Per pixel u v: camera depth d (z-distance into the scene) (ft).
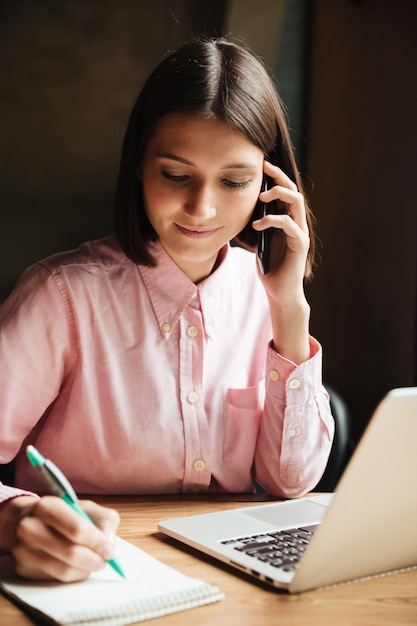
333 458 6.17
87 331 4.92
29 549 3.35
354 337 12.51
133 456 4.93
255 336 5.43
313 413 5.14
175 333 5.05
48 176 14.82
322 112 13.35
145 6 14.44
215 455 5.15
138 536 4.12
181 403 5.02
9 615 3.16
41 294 4.84
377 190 12.01
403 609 3.32
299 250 4.89
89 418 4.92
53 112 14.69
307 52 13.73
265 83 4.62
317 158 13.48
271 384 5.10
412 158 11.30
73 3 14.48
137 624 3.08
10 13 14.38
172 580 3.41
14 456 4.91
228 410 5.21
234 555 3.71
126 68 14.65
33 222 14.84
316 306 13.44
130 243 4.88
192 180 4.40
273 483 5.16
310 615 3.23
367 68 12.25
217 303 5.18
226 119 4.30
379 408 3.00
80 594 3.26
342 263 12.82
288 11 13.60
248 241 5.22
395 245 11.63
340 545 3.33
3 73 14.52
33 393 4.84
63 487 3.49
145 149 4.52
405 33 11.43
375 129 12.07
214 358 5.23
